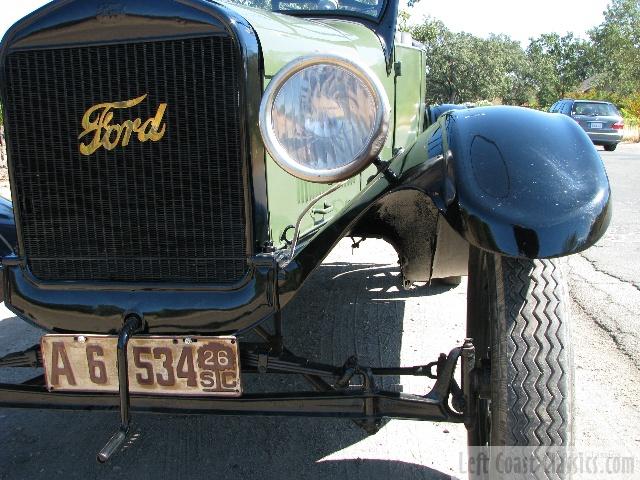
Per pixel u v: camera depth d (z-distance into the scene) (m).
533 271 2.03
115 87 2.06
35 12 2.07
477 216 1.89
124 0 2.00
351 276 5.09
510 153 2.00
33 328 4.20
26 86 2.12
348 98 1.89
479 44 37.62
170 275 2.19
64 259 2.24
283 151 1.91
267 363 2.19
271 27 2.45
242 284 2.12
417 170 2.13
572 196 1.90
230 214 2.11
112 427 2.96
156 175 2.12
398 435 2.83
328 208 2.93
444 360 2.26
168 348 2.10
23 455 2.72
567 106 18.56
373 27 3.82
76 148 2.14
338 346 3.75
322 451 2.72
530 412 1.90
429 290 4.76
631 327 3.84
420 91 5.15
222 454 2.71
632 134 24.80
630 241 6.07
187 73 2.01
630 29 60.00
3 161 11.57
